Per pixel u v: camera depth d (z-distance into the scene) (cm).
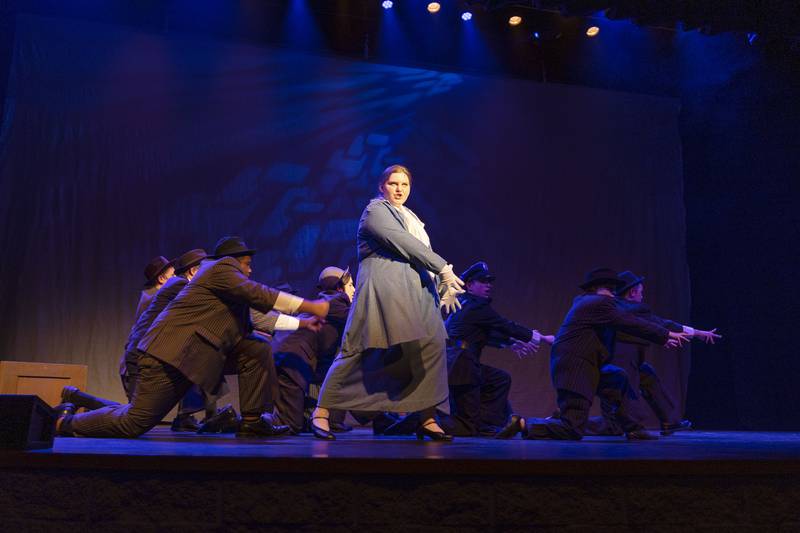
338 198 673
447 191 704
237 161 655
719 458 203
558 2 618
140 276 619
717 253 769
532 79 758
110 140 629
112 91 635
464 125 721
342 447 258
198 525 188
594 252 737
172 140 643
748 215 752
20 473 198
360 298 346
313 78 686
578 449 261
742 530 196
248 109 666
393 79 707
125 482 193
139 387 330
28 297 592
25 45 620
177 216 634
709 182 782
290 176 666
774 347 722
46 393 521
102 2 652
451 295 340
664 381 727
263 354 393
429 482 187
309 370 473
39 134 612
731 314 753
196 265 456
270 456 193
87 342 601
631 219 754
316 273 657
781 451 252
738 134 764
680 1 620
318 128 680
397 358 340
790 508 200
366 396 339
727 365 749
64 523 194
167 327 336
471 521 186
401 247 335
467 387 491
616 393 441
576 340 429
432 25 700
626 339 493
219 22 678
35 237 600
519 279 711
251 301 340
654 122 779
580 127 756
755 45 725
